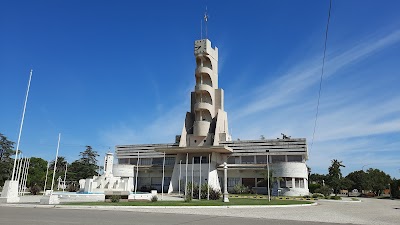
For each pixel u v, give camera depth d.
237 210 26.91
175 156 79.88
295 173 64.25
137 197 43.25
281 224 16.69
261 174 64.12
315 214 24.28
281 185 65.12
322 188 64.12
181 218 19.11
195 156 72.25
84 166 107.19
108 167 48.88
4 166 77.62
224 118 76.75
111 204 29.42
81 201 35.19
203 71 74.81
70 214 20.20
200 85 74.56
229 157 75.00
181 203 31.81
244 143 73.69
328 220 19.73
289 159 71.06
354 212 27.70
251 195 59.41
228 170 72.62
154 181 79.81
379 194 105.31
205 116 74.38
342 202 48.41
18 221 15.66
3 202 31.59
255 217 20.77
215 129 71.38
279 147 71.50
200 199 41.91
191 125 75.81
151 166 79.19
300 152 69.94
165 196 53.25
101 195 39.19
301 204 35.88
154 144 82.69
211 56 76.81
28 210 22.84
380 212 28.23
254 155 72.75
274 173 66.06
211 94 75.06
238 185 67.69
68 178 99.75
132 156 84.12
